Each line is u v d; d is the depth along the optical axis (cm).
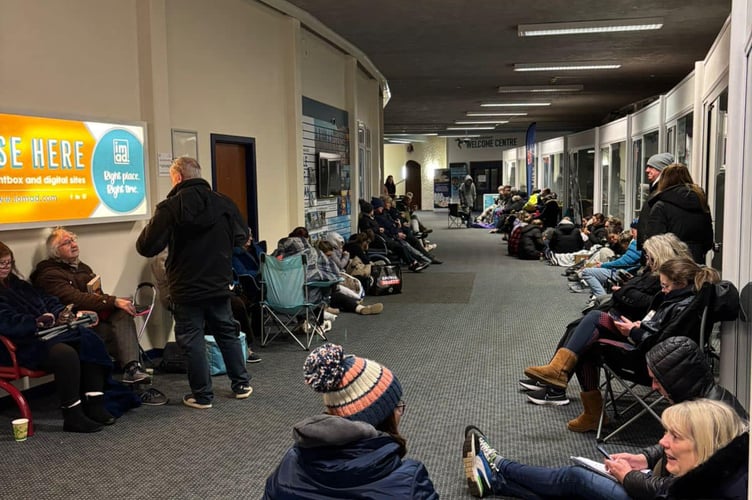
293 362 552
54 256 464
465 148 3281
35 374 398
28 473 341
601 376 496
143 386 488
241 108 728
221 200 450
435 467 343
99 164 506
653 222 496
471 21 938
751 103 315
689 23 964
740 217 361
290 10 826
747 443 201
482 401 446
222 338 455
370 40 1070
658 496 233
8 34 440
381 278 889
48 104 470
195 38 638
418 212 3244
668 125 945
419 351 582
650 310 379
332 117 1050
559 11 888
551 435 385
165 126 577
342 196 1102
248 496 314
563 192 1892
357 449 185
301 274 589
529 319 716
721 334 371
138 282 560
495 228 2088
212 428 404
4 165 432
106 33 523
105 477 336
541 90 1681
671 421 214
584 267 948
